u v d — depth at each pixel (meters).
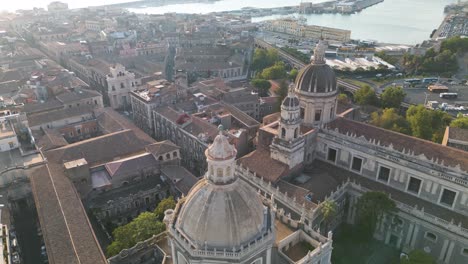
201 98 156.25
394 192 91.94
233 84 198.88
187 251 53.62
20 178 103.56
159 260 74.31
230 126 138.00
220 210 53.00
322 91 102.50
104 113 151.00
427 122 131.75
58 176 100.50
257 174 96.75
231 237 52.47
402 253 88.69
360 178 98.44
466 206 81.88
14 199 103.56
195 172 130.00
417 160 88.12
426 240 85.06
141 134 131.38
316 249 64.94
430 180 86.06
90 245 76.00
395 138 95.00
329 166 104.75
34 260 88.62
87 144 118.12
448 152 87.19
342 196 95.00
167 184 109.19
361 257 87.56
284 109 92.31
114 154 116.94
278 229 71.25
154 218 83.88
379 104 174.12
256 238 53.81
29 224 100.38
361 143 97.06
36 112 152.00
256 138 121.12
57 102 159.62
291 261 63.41
